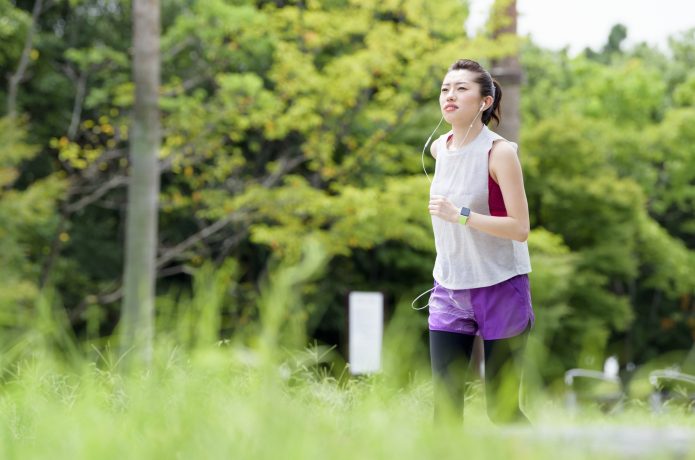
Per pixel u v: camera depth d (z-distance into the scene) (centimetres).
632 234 3238
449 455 151
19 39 2328
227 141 2628
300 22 1972
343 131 2059
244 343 228
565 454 150
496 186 422
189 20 1992
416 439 158
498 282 414
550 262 1980
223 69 2209
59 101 2547
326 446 152
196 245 2394
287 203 1911
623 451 152
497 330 414
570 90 3941
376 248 2783
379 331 1145
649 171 3531
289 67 1928
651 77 3756
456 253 421
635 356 3869
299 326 214
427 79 1902
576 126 3120
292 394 273
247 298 1738
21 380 280
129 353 299
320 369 354
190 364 225
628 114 3756
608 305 3028
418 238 1917
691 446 156
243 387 220
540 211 3116
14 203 1870
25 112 2559
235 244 2178
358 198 1845
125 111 2295
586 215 3077
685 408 464
